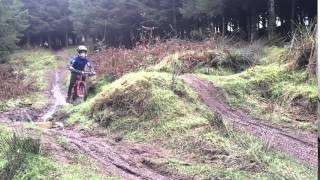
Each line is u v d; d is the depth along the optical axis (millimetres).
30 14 55156
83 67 11984
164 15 33625
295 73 9773
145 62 13430
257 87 9672
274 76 9883
